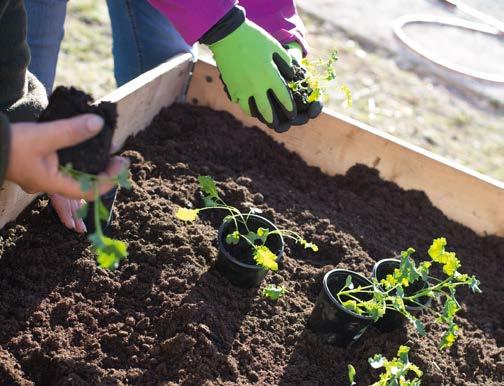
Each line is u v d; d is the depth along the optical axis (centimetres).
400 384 160
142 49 276
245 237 188
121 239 202
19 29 174
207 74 260
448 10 418
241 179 237
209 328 180
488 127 427
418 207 248
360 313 181
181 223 212
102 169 132
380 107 420
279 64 199
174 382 165
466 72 306
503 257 237
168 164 234
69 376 160
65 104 136
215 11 187
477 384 188
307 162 260
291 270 210
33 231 197
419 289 202
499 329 208
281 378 176
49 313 175
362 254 221
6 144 118
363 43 478
